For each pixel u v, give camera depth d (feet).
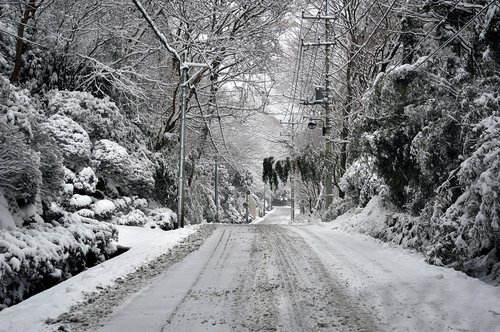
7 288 24.14
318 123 87.20
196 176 89.76
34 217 30.58
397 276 25.09
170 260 32.24
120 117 56.18
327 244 39.01
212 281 25.11
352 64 72.49
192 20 68.39
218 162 105.81
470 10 32.86
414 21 40.78
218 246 38.99
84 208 44.65
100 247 35.09
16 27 53.11
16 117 29.94
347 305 19.95
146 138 67.92
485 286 21.48
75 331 16.92
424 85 33.86
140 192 58.90
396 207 44.78
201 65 59.26
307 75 78.84
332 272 26.91
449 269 25.80
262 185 232.53
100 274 26.32
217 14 70.33
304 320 17.99
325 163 77.30
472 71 32.55
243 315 18.76
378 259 30.91
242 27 73.67
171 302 20.81
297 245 38.75
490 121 23.68
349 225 50.19
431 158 31.50
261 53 75.15
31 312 18.98
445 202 29.73
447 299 20.01
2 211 27.32
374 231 43.21
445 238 27.20
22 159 27.86
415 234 33.60
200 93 76.89
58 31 57.67
